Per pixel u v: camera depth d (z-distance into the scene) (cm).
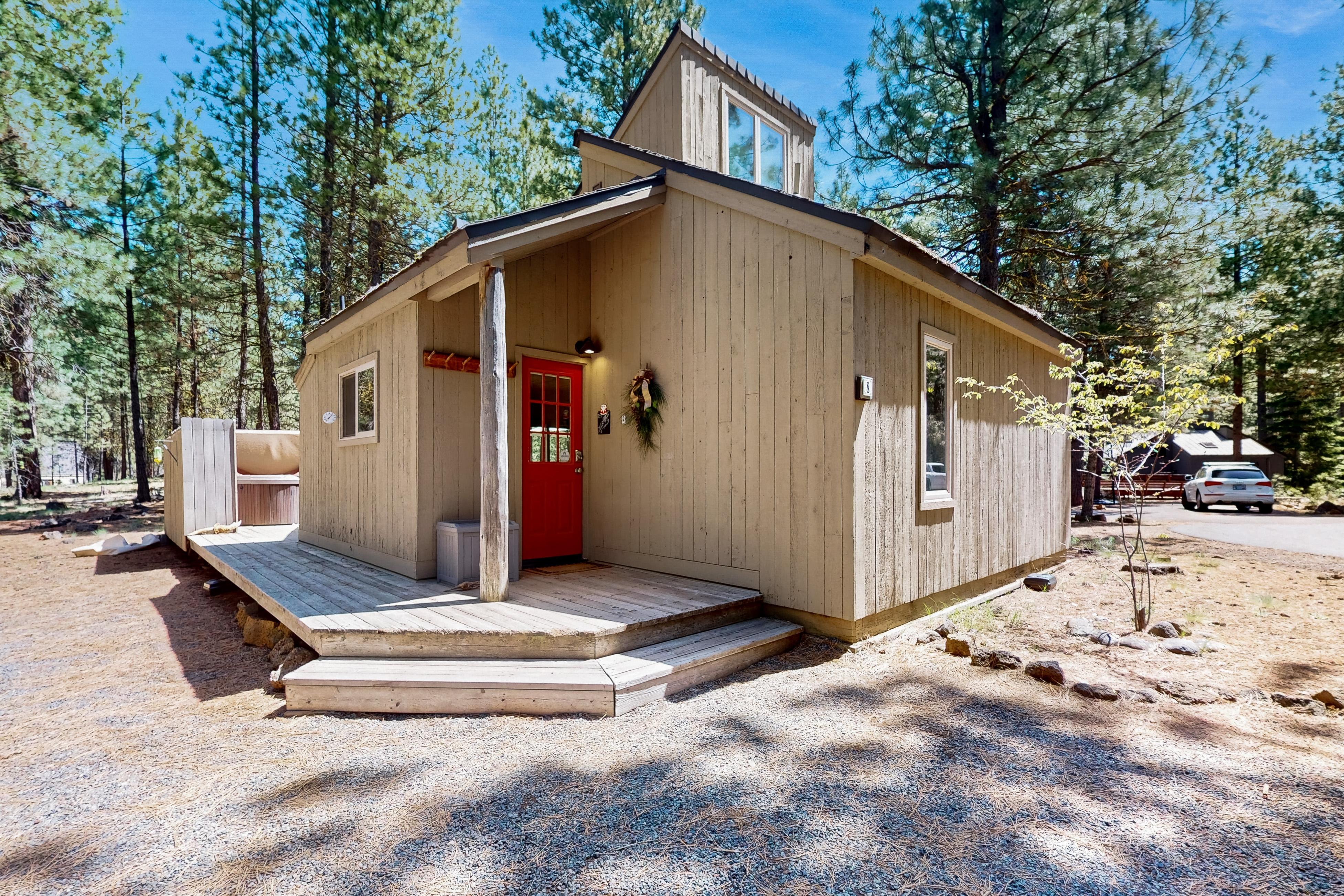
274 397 1281
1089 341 1061
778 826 225
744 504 490
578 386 639
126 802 246
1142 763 270
